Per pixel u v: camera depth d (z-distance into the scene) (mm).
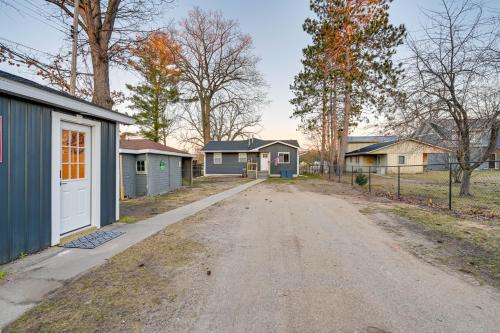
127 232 5199
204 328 2213
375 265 3594
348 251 4168
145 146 11781
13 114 3650
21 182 3768
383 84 16141
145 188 11227
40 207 4074
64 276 3170
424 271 3395
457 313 2438
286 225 5859
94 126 5434
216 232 5250
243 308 2520
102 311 2445
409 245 4457
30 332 2137
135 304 2572
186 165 16594
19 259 3689
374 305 2574
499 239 4715
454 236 4930
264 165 25766
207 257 3873
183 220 6316
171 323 2277
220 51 28641
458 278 3191
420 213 7000
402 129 9477
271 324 2270
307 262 3701
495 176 19312
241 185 16078
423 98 8594
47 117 4227
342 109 23297
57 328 2188
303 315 2402
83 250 4117
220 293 2807
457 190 12562
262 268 3484
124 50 10234
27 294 2734
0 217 3471
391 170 26000
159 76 24672
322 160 25031
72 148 4973
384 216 6742
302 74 20688
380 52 17359
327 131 26266
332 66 19516
